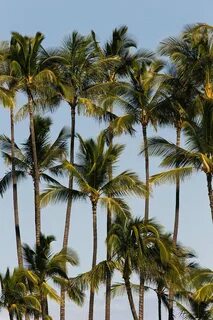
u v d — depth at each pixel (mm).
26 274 74000
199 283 67125
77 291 77062
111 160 76688
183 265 71375
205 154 68312
